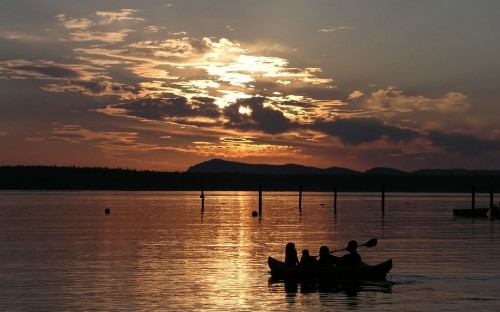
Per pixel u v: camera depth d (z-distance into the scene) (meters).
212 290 29.47
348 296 28.20
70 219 84.44
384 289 29.94
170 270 35.59
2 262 38.88
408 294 28.62
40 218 86.62
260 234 60.12
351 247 33.91
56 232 62.19
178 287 30.14
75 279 32.28
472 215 94.25
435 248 47.59
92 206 129.25
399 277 33.28
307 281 32.12
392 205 142.00
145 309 25.27
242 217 90.25
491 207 92.94
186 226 71.38
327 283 31.59
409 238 56.34
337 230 65.56
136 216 92.50
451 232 63.50
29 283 31.06
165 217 89.94
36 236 57.41
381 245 49.94
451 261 39.59
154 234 60.00
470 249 46.81
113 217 89.56
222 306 25.95
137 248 47.06
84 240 53.47
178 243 51.00
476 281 31.95
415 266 37.25
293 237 56.91
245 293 28.84
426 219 86.62
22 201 159.50
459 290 29.53
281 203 153.62
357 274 32.41
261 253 44.00
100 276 33.28
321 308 25.64
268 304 26.44
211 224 75.06
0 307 25.55
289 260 34.44
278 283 31.53
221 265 37.75
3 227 69.06
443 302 26.73
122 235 58.78
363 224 75.38
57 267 36.59
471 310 25.19
